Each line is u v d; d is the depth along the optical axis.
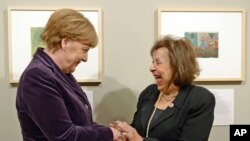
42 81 1.11
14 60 1.81
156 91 1.65
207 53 1.90
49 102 1.10
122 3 1.87
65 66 1.22
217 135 1.96
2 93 1.85
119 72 1.90
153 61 1.54
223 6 1.91
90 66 1.85
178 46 1.49
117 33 1.88
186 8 1.88
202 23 1.89
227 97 1.95
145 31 1.89
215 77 1.92
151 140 1.43
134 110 1.92
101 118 1.91
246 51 1.94
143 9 1.88
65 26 1.15
